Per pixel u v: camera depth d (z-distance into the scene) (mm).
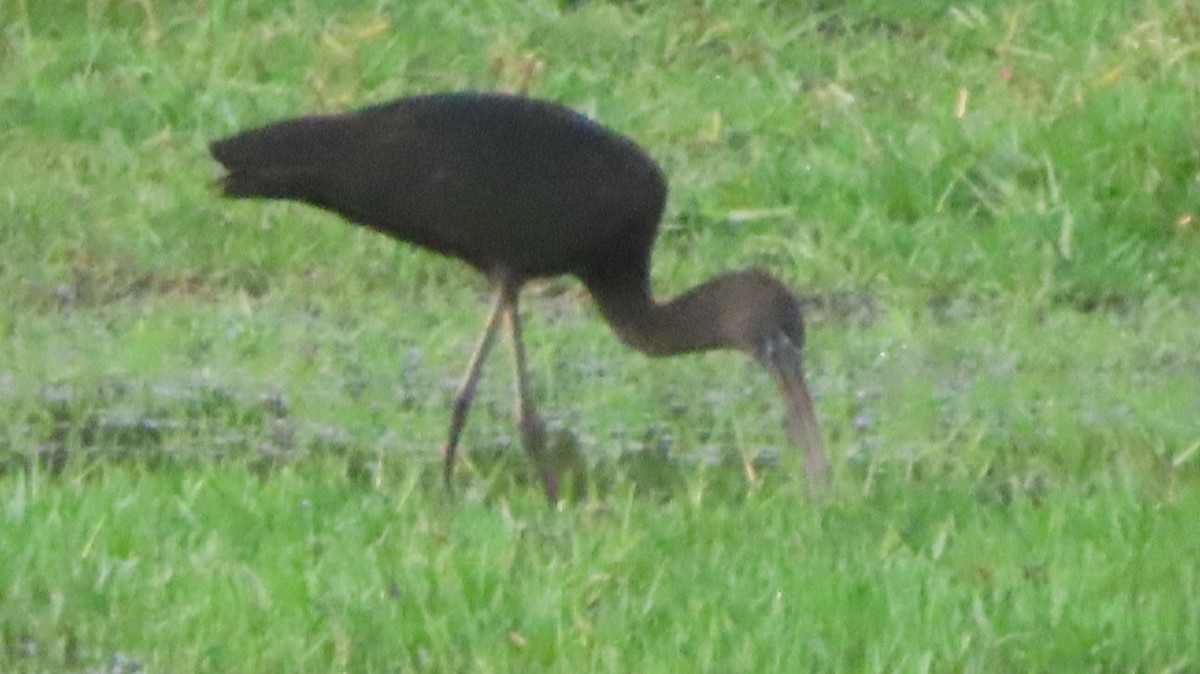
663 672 8078
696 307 11398
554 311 13961
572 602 8641
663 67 18188
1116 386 12680
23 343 12703
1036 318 14047
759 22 18953
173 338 12812
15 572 8688
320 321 13398
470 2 18672
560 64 17953
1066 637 8477
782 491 10445
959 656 8281
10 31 17625
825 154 16172
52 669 8094
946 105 17266
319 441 11258
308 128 11336
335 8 18359
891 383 12695
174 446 11062
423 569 8812
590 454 11336
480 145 11250
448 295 14102
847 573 9047
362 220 11516
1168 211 15578
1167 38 17859
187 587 8695
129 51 17391
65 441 11070
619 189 11367
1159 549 9461
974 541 9531
